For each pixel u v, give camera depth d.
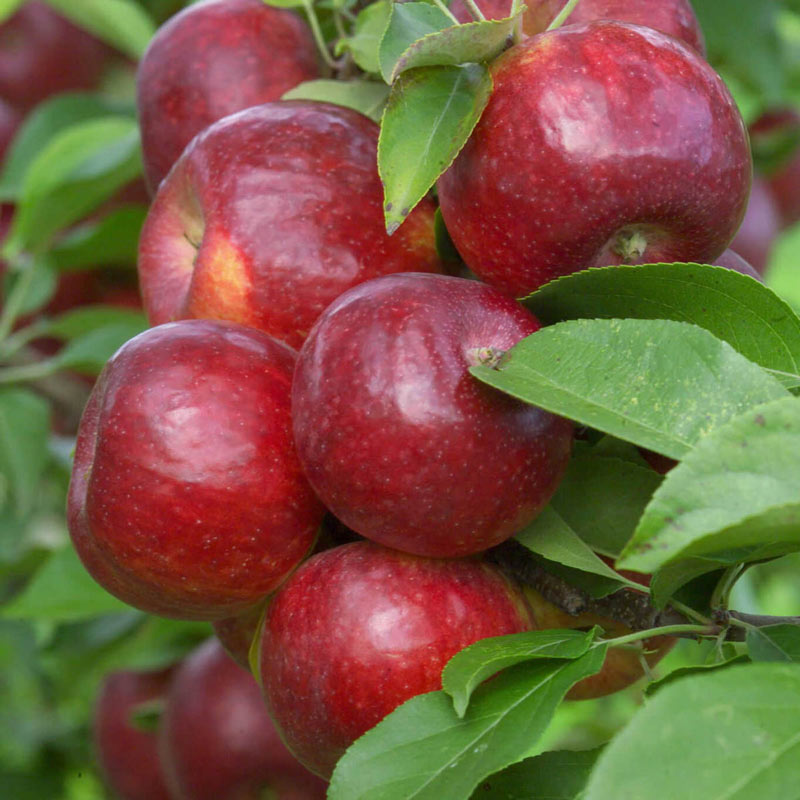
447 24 0.67
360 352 0.63
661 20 0.71
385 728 0.62
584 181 0.64
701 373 0.61
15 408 0.98
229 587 0.66
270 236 0.69
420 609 0.65
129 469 0.66
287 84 0.76
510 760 0.60
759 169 1.08
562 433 0.64
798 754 0.56
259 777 0.86
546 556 0.66
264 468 0.66
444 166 0.64
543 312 0.67
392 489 0.63
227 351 0.67
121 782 1.01
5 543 1.09
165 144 0.77
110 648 1.07
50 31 1.19
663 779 0.56
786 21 1.26
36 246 1.02
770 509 0.57
